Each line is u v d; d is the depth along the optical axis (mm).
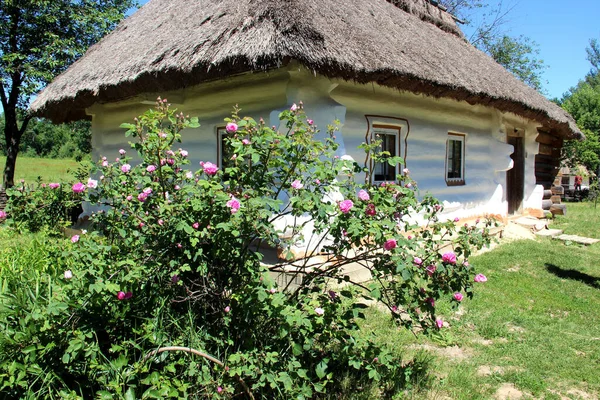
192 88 6090
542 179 12234
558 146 12750
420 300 2555
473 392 2949
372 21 6250
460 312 4461
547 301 5008
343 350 2658
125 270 2365
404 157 6559
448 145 7809
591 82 44438
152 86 5492
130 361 2395
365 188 2680
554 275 6137
